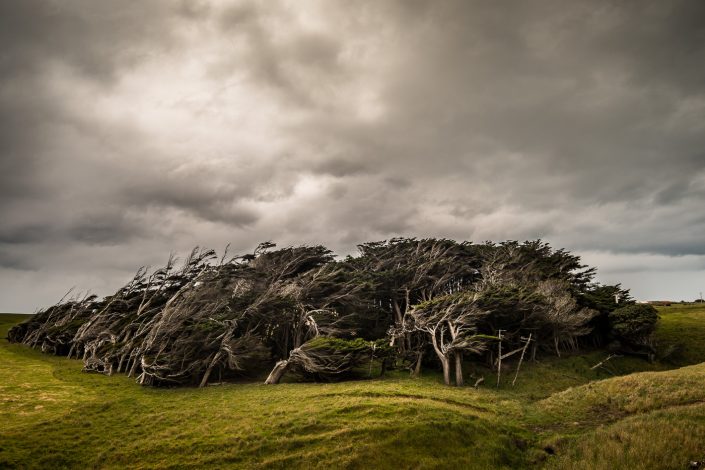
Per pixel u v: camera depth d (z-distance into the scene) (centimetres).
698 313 7188
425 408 2902
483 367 4809
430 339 5009
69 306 7225
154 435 2541
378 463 2247
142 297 6488
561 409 3081
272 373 4134
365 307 5506
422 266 5909
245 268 5797
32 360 5188
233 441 2433
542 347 5534
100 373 4481
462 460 2328
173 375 3869
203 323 4525
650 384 3173
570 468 2205
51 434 2516
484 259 6400
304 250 6462
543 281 5712
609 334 5756
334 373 4159
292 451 2344
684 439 2195
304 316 5131
